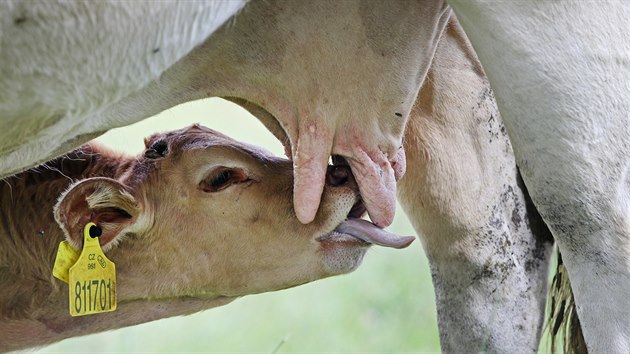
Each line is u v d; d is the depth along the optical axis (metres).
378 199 13.41
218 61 12.73
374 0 12.59
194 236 14.52
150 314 14.89
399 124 13.36
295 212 13.49
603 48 11.53
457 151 14.97
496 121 15.12
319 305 24.66
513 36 11.30
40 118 10.69
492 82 11.63
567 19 11.38
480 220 15.14
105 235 14.00
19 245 14.34
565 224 12.11
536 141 11.72
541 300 15.56
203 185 14.48
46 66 10.23
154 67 10.66
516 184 15.31
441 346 15.55
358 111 13.15
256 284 14.72
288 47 12.72
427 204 15.10
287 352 22.69
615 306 12.06
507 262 15.27
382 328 23.56
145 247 14.48
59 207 13.49
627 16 11.70
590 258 12.15
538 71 11.40
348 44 12.76
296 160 13.20
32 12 9.96
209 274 14.66
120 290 14.55
